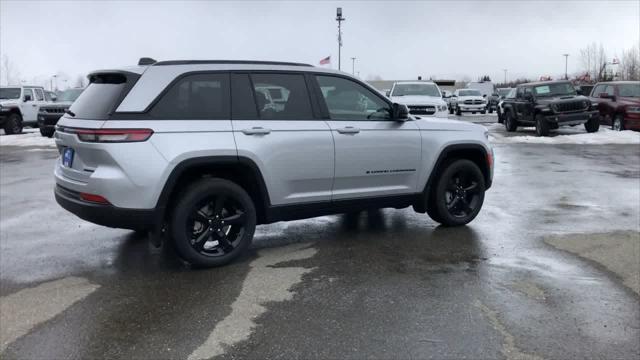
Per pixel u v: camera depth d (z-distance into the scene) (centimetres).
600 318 399
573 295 441
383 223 689
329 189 567
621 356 346
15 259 552
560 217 716
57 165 545
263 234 637
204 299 438
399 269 508
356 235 631
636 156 1401
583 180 1021
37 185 1020
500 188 939
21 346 363
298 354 348
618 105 2044
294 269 509
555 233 633
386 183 605
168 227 502
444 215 651
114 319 403
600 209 765
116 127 461
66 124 504
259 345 360
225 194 509
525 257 541
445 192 649
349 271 503
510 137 1933
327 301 432
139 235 641
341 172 566
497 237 618
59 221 718
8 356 350
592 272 495
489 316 403
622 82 2136
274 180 529
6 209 798
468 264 521
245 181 534
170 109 485
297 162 538
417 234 633
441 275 490
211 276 492
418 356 345
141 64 506
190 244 498
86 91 523
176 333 379
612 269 502
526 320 396
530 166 1220
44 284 479
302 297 441
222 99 511
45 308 425
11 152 1636
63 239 627
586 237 612
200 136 489
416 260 535
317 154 548
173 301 435
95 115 477
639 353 349
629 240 596
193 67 504
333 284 469
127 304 430
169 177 475
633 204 798
